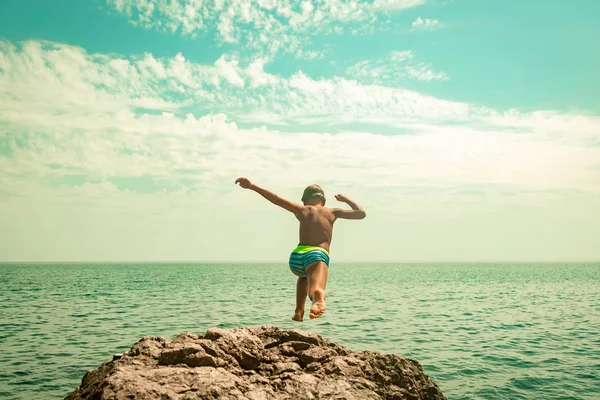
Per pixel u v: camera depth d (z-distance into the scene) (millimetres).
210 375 5273
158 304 36844
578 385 13766
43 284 68188
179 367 5574
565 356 17734
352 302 40938
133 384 4703
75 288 58531
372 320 27891
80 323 25609
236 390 5078
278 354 7141
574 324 27188
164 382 5000
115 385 4719
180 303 37781
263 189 5336
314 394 5473
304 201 5898
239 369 6098
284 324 25547
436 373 15094
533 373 15102
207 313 30469
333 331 23344
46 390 12859
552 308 36938
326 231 5355
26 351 17844
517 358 17328
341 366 6367
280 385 5750
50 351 17859
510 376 14727
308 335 7781
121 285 66188
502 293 55281
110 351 17875
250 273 133750
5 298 42781
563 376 14742
